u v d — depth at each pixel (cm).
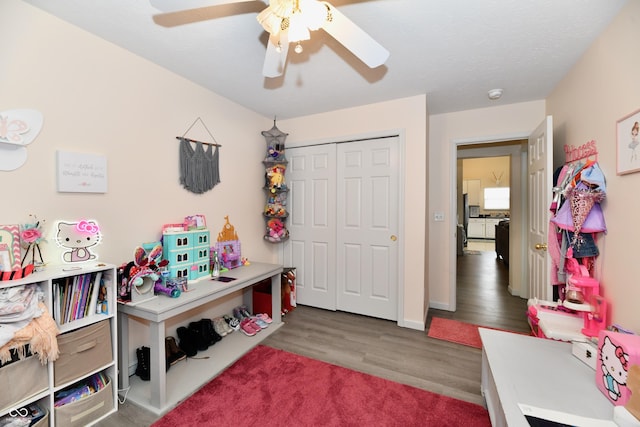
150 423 155
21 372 128
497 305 344
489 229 1017
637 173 139
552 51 194
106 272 169
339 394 178
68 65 166
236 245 286
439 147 331
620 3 147
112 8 153
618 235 155
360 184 308
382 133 289
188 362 213
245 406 168
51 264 160
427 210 306
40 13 154
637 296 140
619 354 111
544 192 233
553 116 259
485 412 163
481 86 252
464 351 233
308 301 342
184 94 236
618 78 155
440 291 334
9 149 145
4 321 122
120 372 182
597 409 110
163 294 192
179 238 219
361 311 313
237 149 293
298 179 342
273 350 234
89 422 153
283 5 121
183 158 234
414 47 189
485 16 158
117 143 190
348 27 133
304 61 209
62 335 143
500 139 303
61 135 163
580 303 165
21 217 149
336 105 298
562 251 197
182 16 160
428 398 175
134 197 201
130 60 197
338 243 323
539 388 122
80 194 172
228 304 289
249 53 199
